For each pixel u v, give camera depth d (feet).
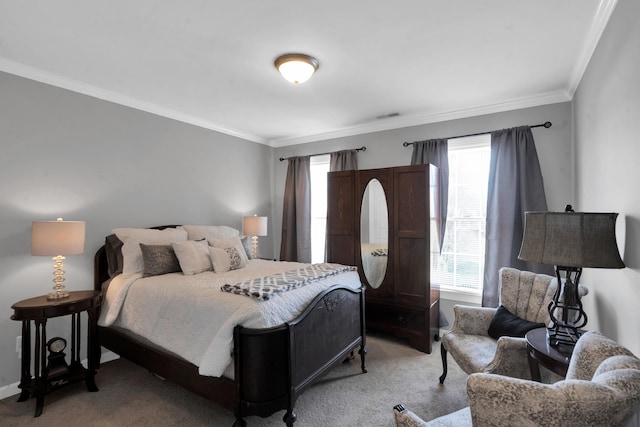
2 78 8.14
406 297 10.76
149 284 8.19
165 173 11.93
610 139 6.10
